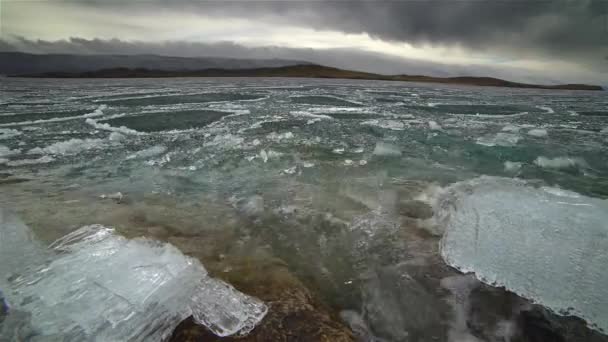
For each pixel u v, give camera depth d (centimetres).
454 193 425
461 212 348
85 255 246
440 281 253
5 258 240
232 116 1112
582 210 333
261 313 205
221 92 1978
